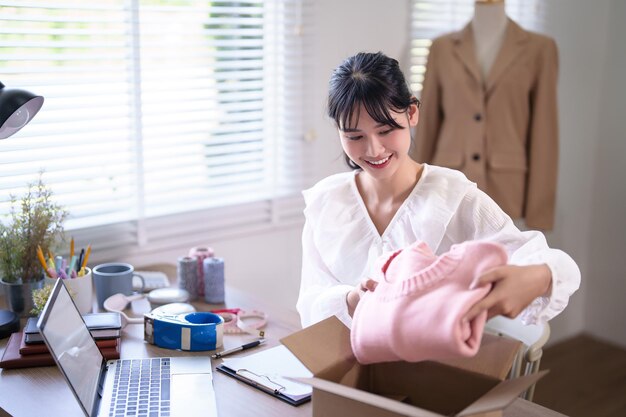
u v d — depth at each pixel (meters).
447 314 1.05
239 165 2.58
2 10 2.02
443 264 1.11
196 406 1.36
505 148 2.74
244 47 2.53
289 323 1.82
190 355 1.62
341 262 1.57
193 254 2.03
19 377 1.52
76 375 1.34
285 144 2.65
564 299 1.22
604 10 3.55
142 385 1.44
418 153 2.82
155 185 2.39
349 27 2.72
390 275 1.20
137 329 1.77
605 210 3.67
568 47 3.44
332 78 1.42
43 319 1.29
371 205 1.58
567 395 3.17
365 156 1.40
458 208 1.48
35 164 2.12
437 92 2.81
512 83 2.70
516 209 2.79
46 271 1.85
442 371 1.19
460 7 3.11
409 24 2.91
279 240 2.69
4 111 1.62
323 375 1.18
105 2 2.18
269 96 2.57
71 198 2.21
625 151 3.55
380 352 1.14
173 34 2.33
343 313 1.42
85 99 2.20
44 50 2.11
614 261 3.67
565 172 3.55
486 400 1.01
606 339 3.75
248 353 1.63
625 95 3.53
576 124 3.55
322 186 1.65
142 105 2.32
